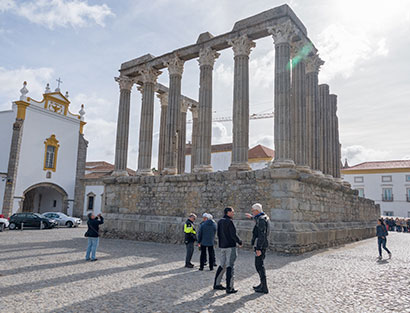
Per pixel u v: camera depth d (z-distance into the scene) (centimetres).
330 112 2320
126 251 1381
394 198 4966
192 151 2680
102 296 668
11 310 572
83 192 4141
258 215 736
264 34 1706
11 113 3497
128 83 2322
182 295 682
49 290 712
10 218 2917
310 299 658
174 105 1995
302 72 1714
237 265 1042
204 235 981
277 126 1523
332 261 1147
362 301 647
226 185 1596
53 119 3834
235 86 1712
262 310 586
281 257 1224
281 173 1388
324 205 1694
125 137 2248
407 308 604
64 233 2411
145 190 1945
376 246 1738
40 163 3669
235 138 1669
